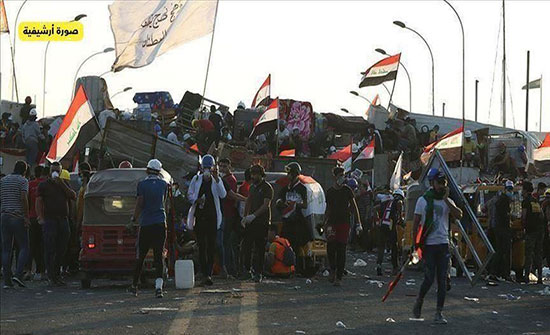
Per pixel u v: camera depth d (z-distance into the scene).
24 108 97.94
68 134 49.38
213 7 55.66
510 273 48.47
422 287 28.94
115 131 60.72
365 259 64.38
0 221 38.47
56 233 39.66
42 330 25.20
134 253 38.50
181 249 45.34
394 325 27.44
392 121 121.75
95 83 110.56
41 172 43.19
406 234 52.88
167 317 28.06
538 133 120.81
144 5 54.69
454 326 27.62
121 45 54.94
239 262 44.84
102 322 26.88
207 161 39.06
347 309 31.33
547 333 26.58
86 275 38.38
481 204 52.38
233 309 30.30
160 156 66.69
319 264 46.88
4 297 34.53
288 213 45.34
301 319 28.17
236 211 43.41
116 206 39.00
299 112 109.88
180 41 55.31
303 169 66.81
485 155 97.19
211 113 90.44
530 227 46.94
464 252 49.69
